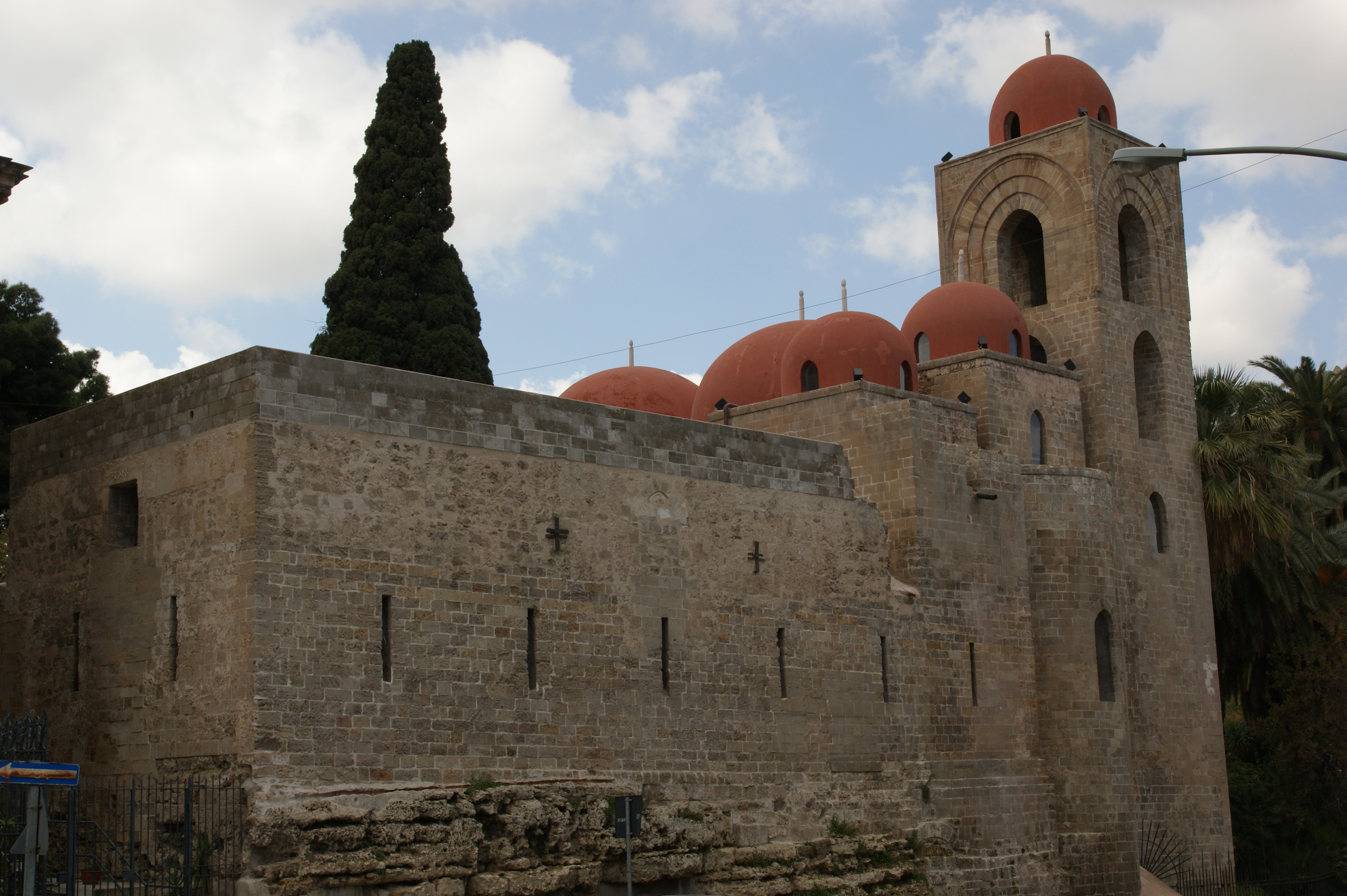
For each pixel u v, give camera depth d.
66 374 43.94
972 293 47.03
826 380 44.03
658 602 34.28
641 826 31.00
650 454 34.84
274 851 26.59
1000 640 42.03
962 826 39.56
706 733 34.66
